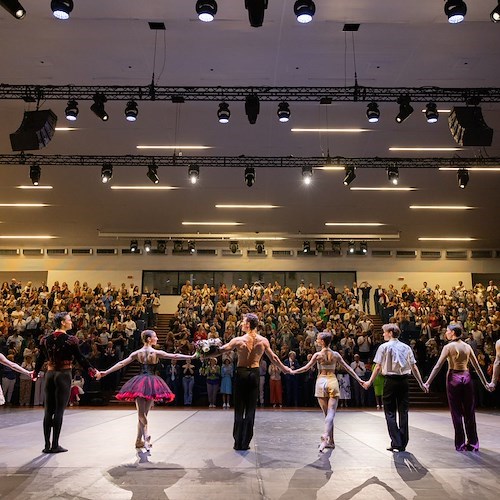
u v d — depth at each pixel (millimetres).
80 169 15758
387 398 5965
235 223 21766
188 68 10695
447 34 9414
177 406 15125
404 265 26453
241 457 5383
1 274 26625
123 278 26375
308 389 15328
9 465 4891
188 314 19547
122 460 5160
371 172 15812
